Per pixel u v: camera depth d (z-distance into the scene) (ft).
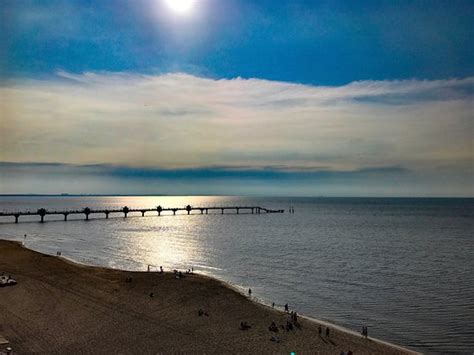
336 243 349.82
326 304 162.71
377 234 426.92
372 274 219.61
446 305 161.68
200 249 309.01
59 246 321.52
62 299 154.51
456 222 596.70
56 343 113.91
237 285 192.24
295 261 257.75
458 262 258.37
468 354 115.44
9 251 264.72
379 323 140.36
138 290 168.14
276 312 145.38
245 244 339.57
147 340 117.08
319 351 111.45
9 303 148.87
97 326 127.54
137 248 313.32
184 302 153.28
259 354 108.58
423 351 117.08
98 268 213.66
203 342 116.06
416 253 295.28
